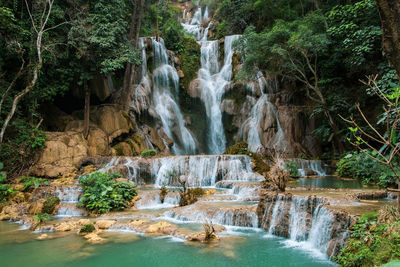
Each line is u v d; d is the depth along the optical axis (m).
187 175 13.31
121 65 15.62
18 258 5.71
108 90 18.69
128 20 23.06
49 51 14.85
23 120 14.48
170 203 10.26
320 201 6.51
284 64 17.83
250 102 21.27
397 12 2.81
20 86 15.31
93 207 9.25
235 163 13.54
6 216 9.02
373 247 4.15
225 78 23.34
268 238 6.66
